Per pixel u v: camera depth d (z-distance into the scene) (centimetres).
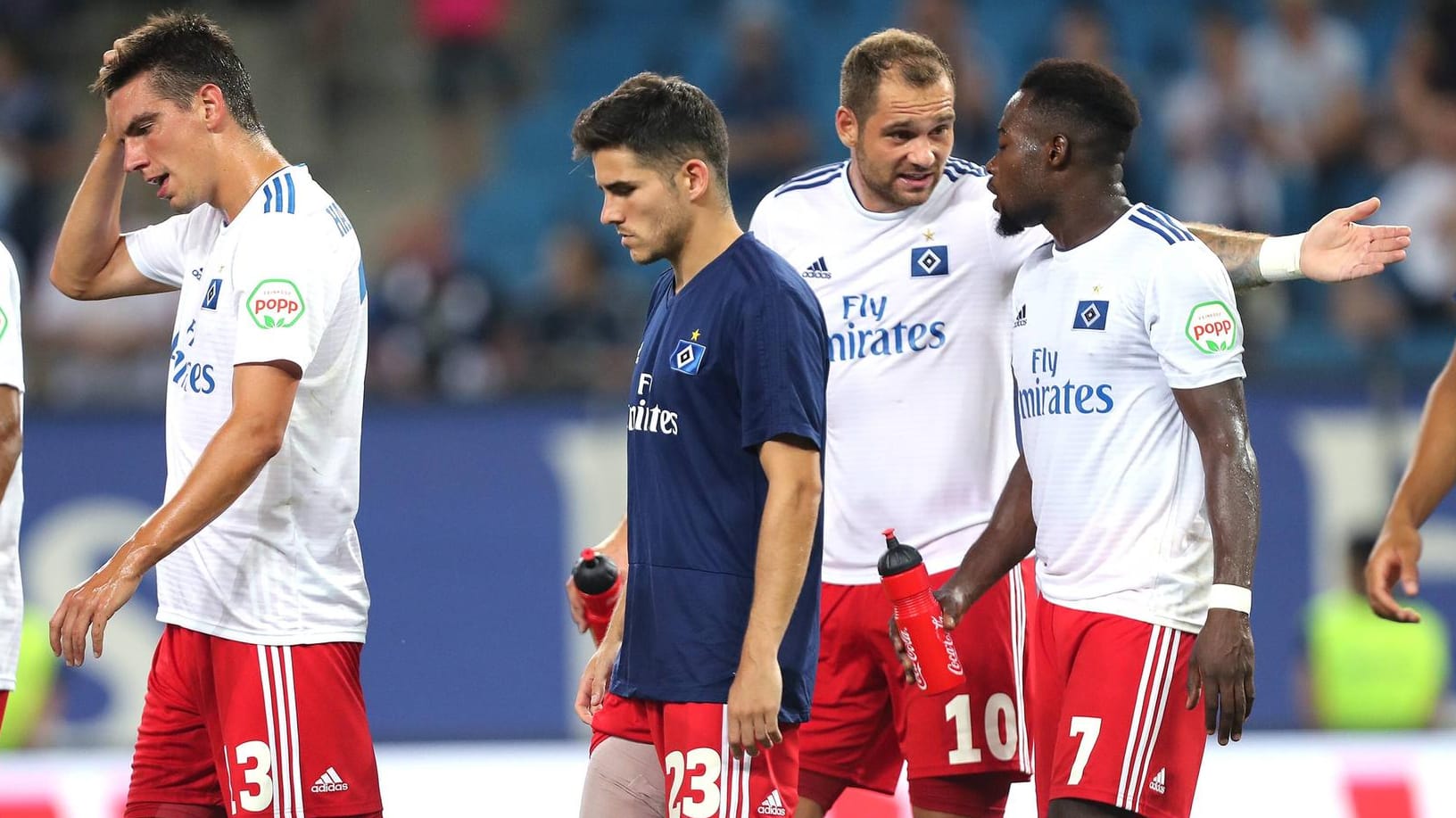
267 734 1445
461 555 2806
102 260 1611
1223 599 1331
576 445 2834
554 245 3797
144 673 2706
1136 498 1410
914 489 1680
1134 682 1398
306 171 1488
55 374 3316
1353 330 3597
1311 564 2847
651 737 1390
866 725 1736
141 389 3266
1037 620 1488
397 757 2609
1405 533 1603
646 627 1361
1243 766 2455
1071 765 1412
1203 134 3956
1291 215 3947
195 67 1449
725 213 1354
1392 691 2734
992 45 4378
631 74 4616
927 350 1678
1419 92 4066
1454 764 2459
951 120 1634
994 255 1670
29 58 4247
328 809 1469
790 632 1347
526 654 2798
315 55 4659
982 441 1684
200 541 1453
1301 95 4081
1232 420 1361
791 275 1338
